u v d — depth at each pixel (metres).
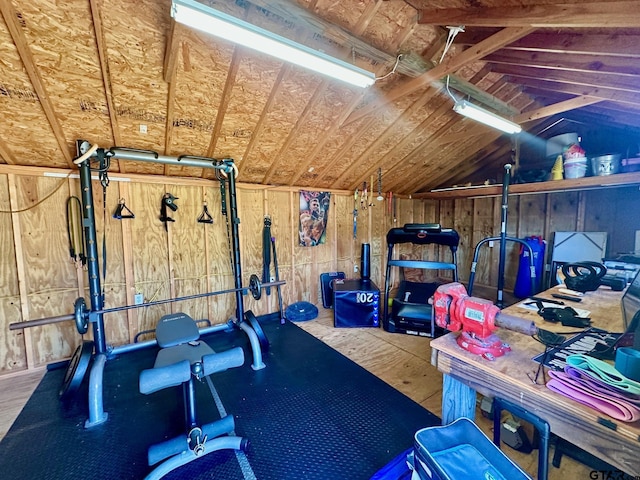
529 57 2.36
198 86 2.38
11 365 2.73
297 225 4.40
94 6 1.71
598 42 1.80
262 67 2.36
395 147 3.97
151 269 3.34
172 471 1.66
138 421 2.11
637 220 3.90
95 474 1.67
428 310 3.53
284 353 3.13
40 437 1.95
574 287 2.28
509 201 5.15
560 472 1.56
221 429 1.83
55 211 2.85
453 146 4.32
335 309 3.88
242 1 1.85
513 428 1.70
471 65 2.81
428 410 2.19
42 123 2.38
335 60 1.87
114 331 3.18
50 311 2.87
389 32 2.28
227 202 3.74
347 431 1.98
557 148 4.13
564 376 0.99
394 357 3.04
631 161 3.14
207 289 3.69
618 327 1.51
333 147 3.68
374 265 5.41
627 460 0.78
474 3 1.84
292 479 1.62
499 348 1.22
